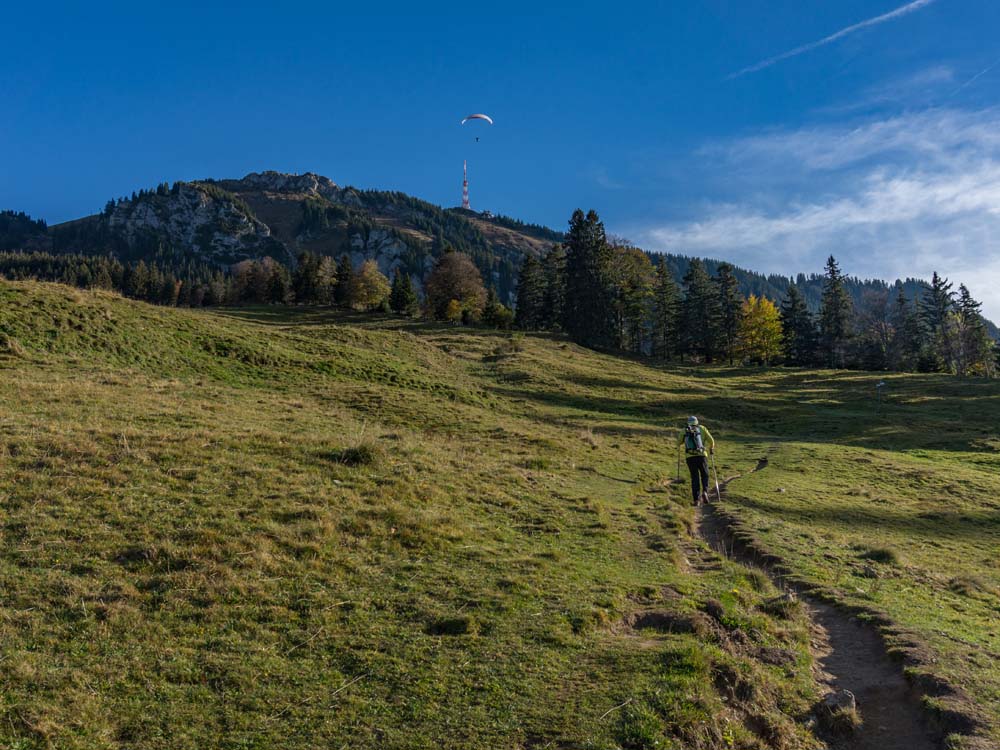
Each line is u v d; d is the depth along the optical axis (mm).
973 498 25828
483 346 68812
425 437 24047
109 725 6859
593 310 89188
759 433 42625
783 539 17125
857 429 44531
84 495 12344
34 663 7637
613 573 12477
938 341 99562
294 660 8367
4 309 26609
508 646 9023
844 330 102688
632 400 50344
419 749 6859
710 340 96000
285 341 39406
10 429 14945
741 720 8078
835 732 8375
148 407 19219
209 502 12734
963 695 8672
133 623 8742
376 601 10070
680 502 20938
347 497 14039
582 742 7047
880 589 13695
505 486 17812
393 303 101500
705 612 10781
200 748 6688
